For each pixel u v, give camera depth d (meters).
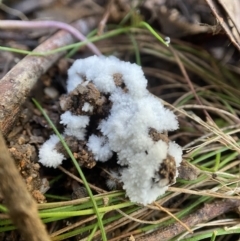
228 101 0.09
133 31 0.10
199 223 0.08
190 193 0.08
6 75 0.08
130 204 0.07
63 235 0.07
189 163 0.08
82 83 0.08
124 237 0.07
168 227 0.07
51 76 0.09
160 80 0.10
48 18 0.10
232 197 0.08
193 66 0.10
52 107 0.09
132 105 0.07
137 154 0.07
